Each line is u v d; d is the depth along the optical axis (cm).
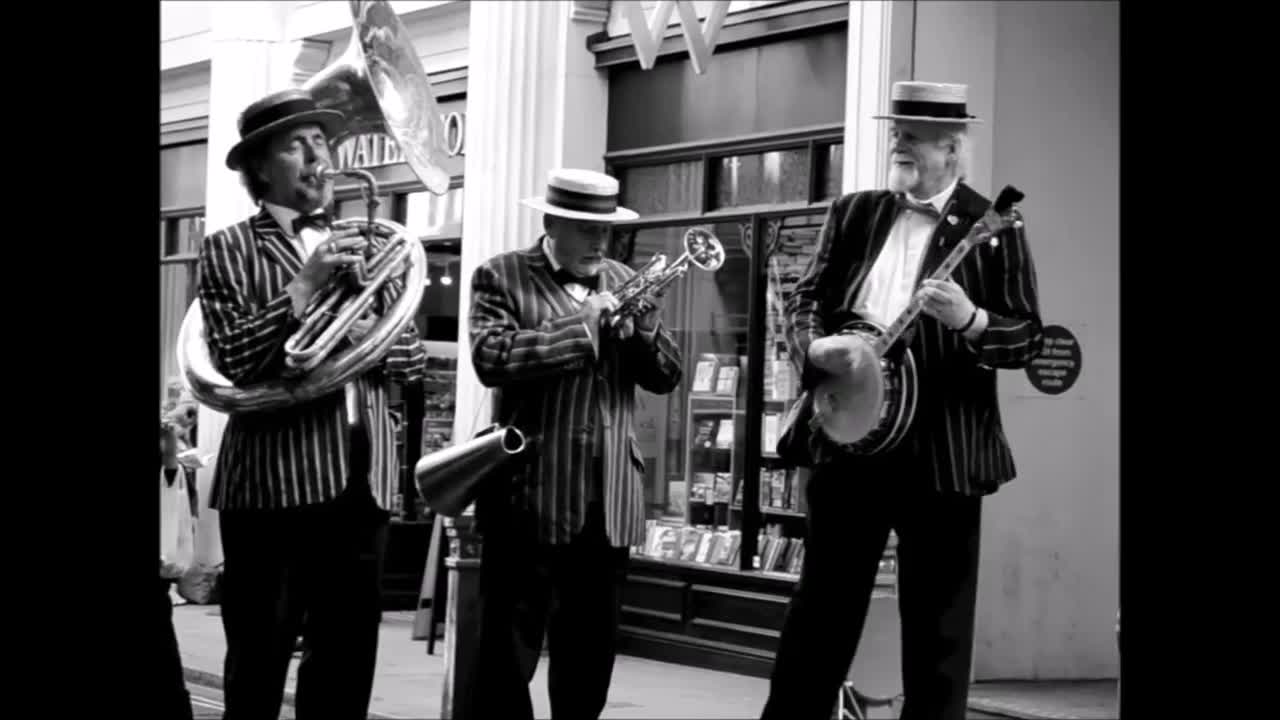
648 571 1450
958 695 675
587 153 1493
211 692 1221
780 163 1372
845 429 667
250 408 691
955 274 677
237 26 1959
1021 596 1238
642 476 745
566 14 1473
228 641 717
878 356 661
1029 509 1241
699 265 727
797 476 1350
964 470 669
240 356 689
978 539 684
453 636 913
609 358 732
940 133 689
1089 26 1267
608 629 731
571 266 745
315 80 738
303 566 711
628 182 1500
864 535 682
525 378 714
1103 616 1269
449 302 1844
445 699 924
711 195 1429
